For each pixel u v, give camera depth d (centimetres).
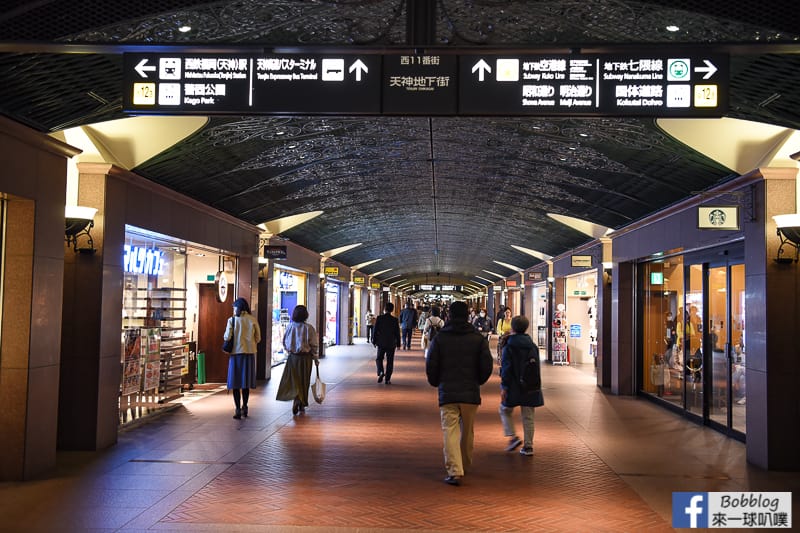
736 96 681
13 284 724
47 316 755
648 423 1147
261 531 564
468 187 1620
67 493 672
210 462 812
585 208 1500
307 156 1220
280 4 589
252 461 817
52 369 768
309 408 1253
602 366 1672
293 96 540
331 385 1628
